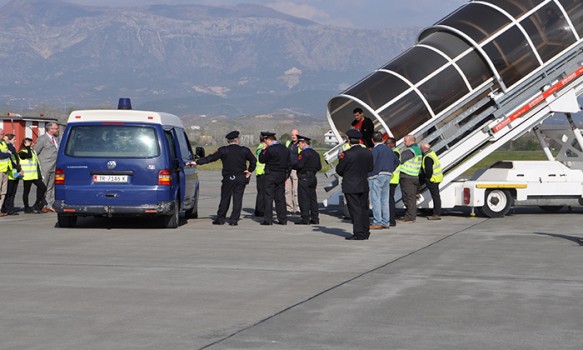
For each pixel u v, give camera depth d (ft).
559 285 80.69
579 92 167.32
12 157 163.53
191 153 156.56
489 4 165.17
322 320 64.03
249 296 74.13
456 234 130.31
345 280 83.30
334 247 112.06
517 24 162.71
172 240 119.44
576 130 168.35
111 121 132.57
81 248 108.68
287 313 66.64
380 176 138.51
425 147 156.25
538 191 162.71
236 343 56.49
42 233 127.85
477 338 58.18
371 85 160.66
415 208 153.99
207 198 226.58
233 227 141.28
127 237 123.03
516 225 146.51
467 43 163.22
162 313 66.44
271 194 146.20
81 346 55.57
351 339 57.77
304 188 147.95
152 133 132.67
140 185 131.54
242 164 145.18
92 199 131.54
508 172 163.02
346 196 121.70
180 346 55.62
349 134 121.60
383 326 61.93
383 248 111.14
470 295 75.05
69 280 82.38
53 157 170.30
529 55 162.30
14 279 82.84
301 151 153.69
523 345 56.24
